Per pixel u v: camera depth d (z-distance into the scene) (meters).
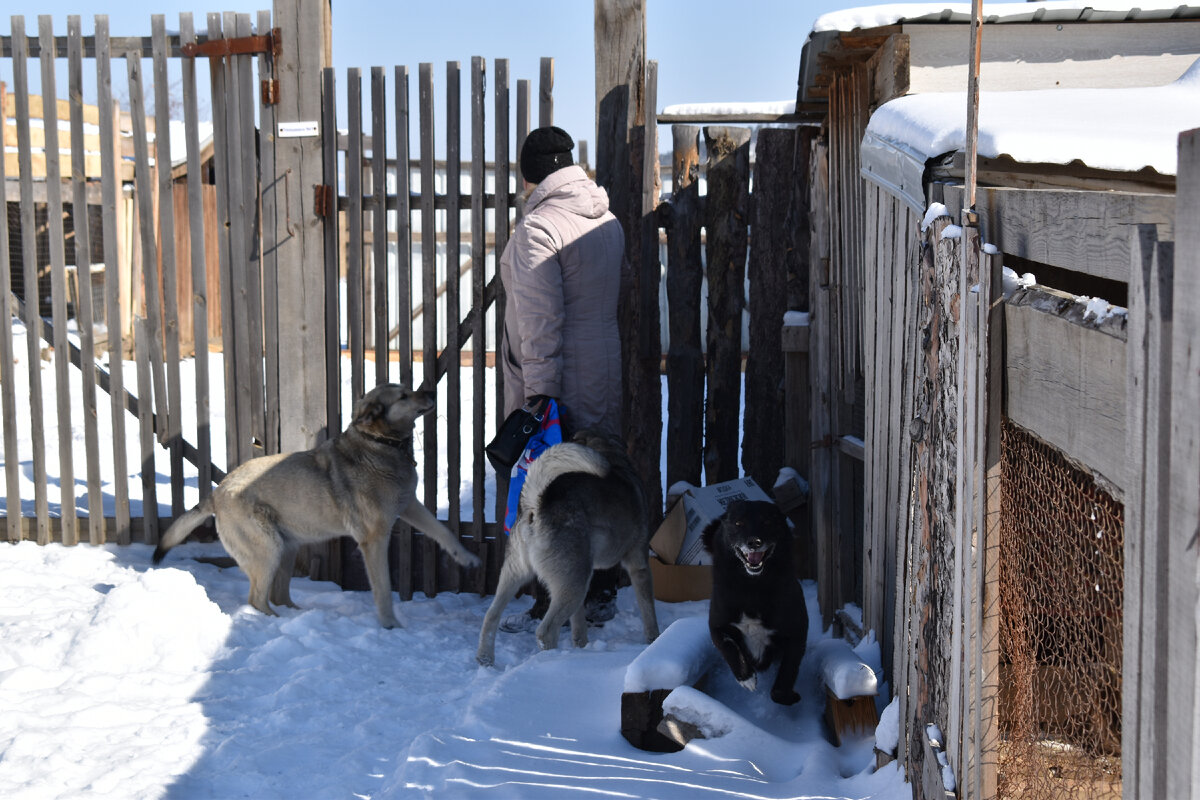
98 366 5.62
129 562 5.43
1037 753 2.26
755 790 2.81
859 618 4.26
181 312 13.06
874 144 3.61
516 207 5.26
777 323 5.55
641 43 5.25
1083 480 2.11
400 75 5.22
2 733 3.34
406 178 5.28
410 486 4.96
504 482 5.41
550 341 4.66
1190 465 1.09
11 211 13.20
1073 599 2.28
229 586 5.29
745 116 5.43
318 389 5.40
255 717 3.59
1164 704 1.18
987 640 2.05
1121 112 3.03
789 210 5.48
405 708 3.70
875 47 4.09
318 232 5.33
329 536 4.96
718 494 5.23
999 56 3.98
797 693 3.59
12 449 5.68
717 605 3.61
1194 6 3.84
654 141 5.33
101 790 2.96
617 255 4.88
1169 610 1.16
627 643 4.62
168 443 5.60
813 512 5.05
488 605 5.33
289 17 5.23
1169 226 1.34
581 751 3.16
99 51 5.37
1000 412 2.05
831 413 4.58
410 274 5.36
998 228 2.14
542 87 5.14
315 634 4.47
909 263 3.08
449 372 5.37
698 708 3.22
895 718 2.88
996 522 2.05
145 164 5.43
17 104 5.45
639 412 5.54
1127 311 1.43
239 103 5.30
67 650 4.04
